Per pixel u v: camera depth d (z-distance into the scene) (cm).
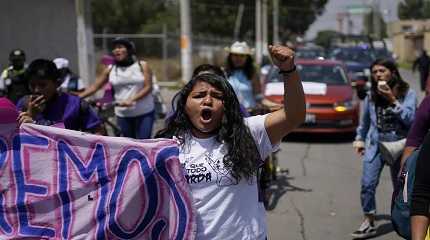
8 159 347
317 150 1148
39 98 443
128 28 5231
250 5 6075
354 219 688
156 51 3073
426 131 436
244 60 736
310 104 1223
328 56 2412
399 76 591
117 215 335
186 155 318
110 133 934
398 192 366
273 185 852
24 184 346
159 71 2827
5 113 344
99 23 5109
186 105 320
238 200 312
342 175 925
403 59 6562
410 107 579
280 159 1057
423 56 2148
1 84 808
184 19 2189
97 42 2714
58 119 455
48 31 1476
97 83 759
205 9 5962
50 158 346
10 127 346
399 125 584
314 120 1220
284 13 6488
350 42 3238
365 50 2347
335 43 3309
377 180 612
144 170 328
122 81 746
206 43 3962
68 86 892
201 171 312
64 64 895
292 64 299
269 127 317
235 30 5938
